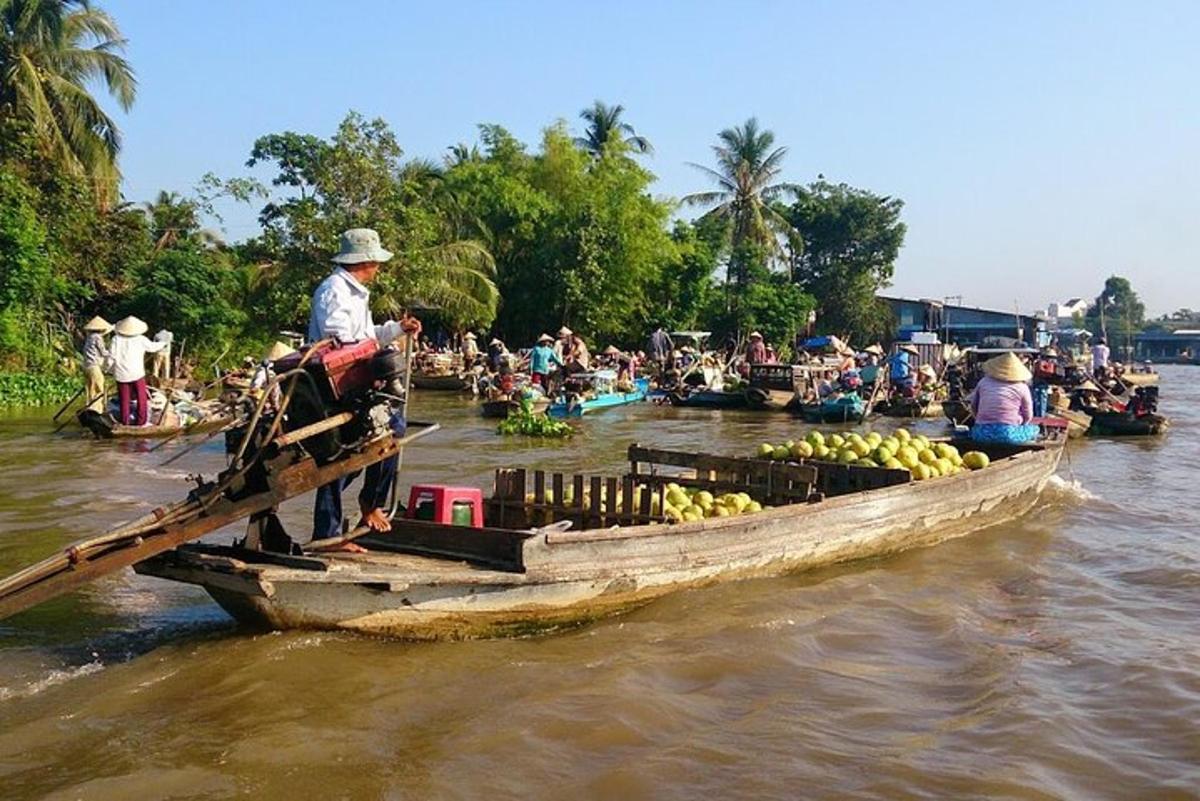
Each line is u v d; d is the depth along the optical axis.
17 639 5.52
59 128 25.25
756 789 3.94
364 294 5.70
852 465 8.18
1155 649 5.65
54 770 3.99
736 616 6.05
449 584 5.23
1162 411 24.91
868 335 51.69
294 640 5.31
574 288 37.62
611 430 18.33
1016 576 7.29
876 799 3.86
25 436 15.46
